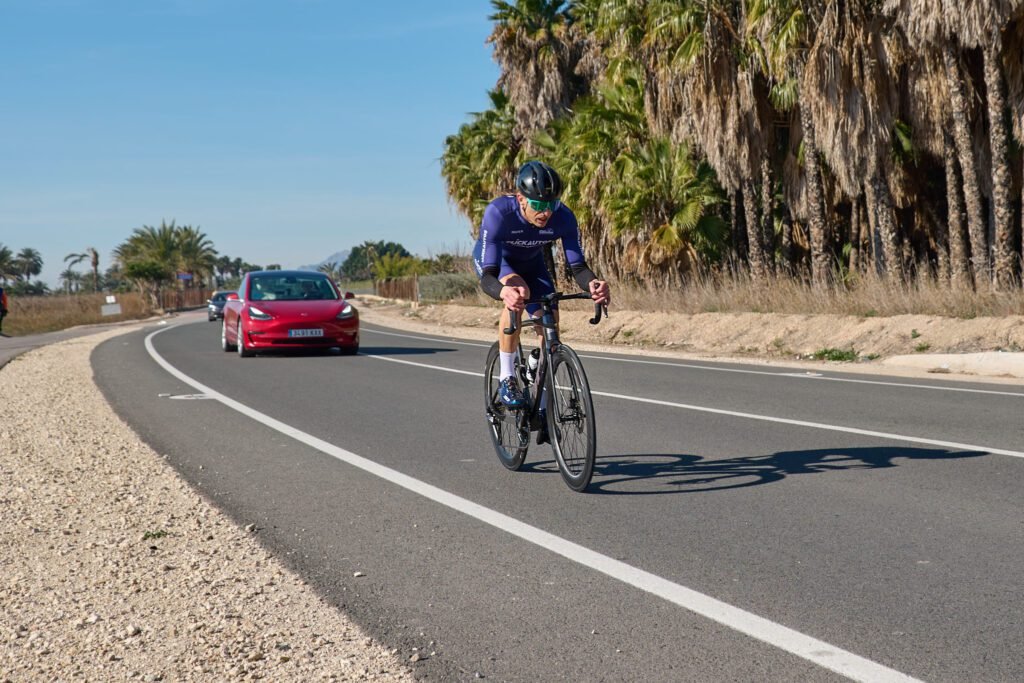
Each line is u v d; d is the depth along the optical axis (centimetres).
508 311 614
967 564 419
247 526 514
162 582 424
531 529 496
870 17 1991
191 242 9788
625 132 2847
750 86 2372
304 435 820
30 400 1107
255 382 1262
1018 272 1823
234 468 681
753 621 357
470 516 529
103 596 408
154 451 754
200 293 9138
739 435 767
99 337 2627
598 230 2958
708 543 462
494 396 676
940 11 1673
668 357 1612
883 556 434
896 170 2394
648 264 2631
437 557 453
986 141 2069
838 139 2003
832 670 311
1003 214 1745
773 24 2128
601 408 949
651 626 356
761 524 494
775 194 3130
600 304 577
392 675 319
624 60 2825
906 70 2123
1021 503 523
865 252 2964
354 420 904
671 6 2444
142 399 1095
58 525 525
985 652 322
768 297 1927
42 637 363
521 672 318
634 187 2673
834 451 688
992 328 1364
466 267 4231
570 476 581
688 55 2366
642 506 539
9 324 4059
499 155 3953
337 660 333
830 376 1209
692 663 320
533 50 3662
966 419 820
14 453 746
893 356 1402
